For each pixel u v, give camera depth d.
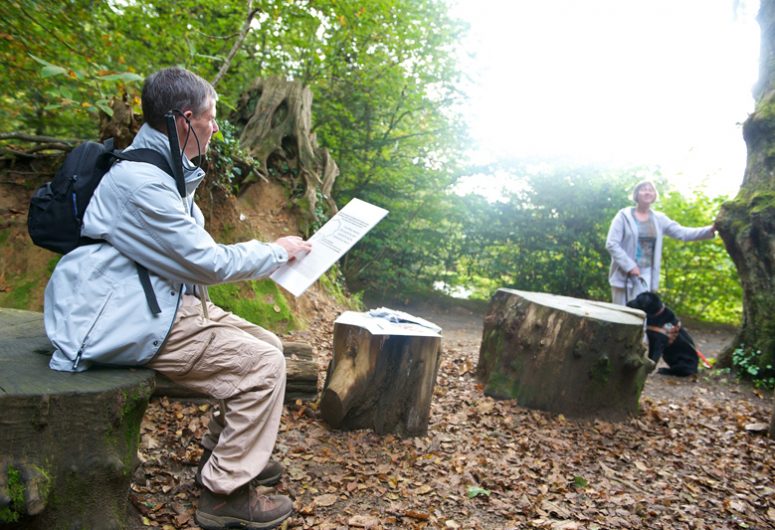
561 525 2.59
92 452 1.74
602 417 4.27
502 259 11.30
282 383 2.18
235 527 2.24
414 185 10.98
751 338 5.86
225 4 8.19
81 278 1.86
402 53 9.91
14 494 1.55
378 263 10.55
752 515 2.95
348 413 3.39
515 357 4.32
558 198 10.94
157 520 2.36
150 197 1.86
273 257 2.15
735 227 6.03
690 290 11.37
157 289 1.93
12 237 4.38
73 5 5.38
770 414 4.75
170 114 1.94
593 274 10.96
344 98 10.33
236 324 2.42
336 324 3.51
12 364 1.87
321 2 8.25
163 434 2.98
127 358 1.91
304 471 2.91
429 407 3.49
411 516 2.57
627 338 4.23
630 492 3.13
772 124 6.04
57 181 1.94
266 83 7.25
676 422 4.41
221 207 5.27
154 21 7.32
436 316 9.59
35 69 5.36
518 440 3.64
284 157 6.95
